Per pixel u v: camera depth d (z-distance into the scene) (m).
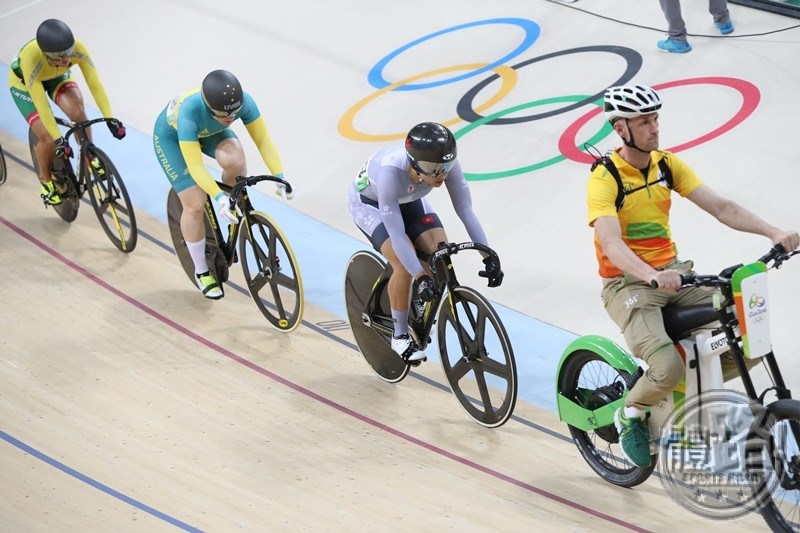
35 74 16.11
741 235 15.54
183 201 14.42
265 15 27.06
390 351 13.02
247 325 15.03
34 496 10.84
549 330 14.38
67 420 12.47
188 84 23.92
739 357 8.84
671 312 9.45
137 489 11.02
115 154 21.12
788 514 9.50
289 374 13.64
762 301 8.55
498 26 24.28
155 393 13.14
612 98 9.09
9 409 12.70
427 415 12.57
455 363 12.62
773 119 18.28
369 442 11.98
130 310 15.41
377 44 24.58
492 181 18.47
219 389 13.25
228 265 14.95
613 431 10.35
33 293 15.92
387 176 10.97
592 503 10.44
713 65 20.50
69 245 17.52
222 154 13.95
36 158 17.89
